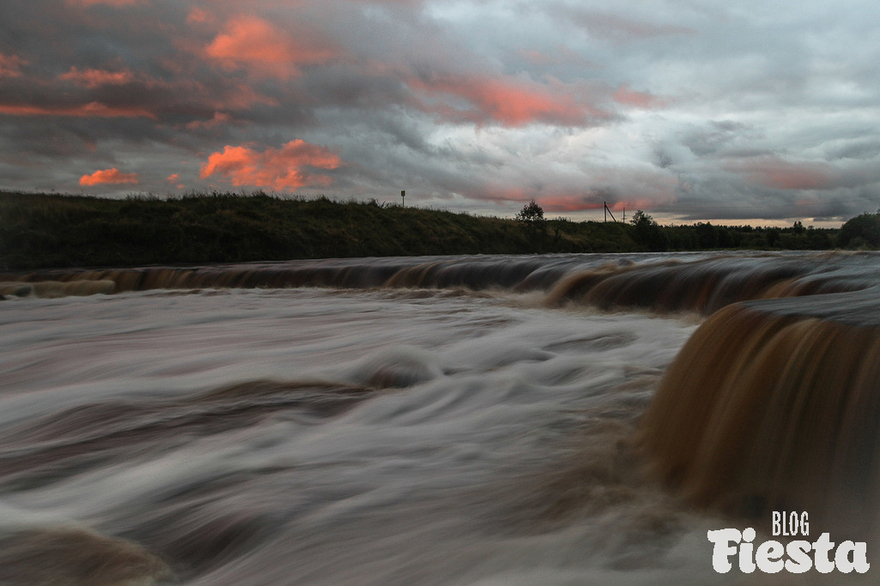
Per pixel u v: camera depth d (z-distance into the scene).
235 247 35.84
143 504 3.16
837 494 2.40
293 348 8.06
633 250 64.31
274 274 20.22
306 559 2.56
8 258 28.55
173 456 3.83
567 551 2.48
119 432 4.33
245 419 4.56
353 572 2.44
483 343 7.43
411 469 3.51
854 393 2.44
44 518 2.98
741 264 10.36
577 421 4.22
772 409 2.81
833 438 2.47
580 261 16.48
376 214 49.28
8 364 7.41
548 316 10.30
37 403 5.16
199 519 2.96
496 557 2.47
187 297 16.47
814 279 7.75
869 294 4.19
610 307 11.23
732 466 2.91
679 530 2.64
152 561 2.55
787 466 2.65
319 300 14.80
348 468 3.54
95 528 2.92
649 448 3.61
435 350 7.32
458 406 4.80
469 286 17.02
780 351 2.92
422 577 2.37
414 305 12.99
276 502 3.08
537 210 56.19
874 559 2.21
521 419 4.34
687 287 10.30
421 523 2.82
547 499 3.00
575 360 6.18
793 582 2.14
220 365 6.90
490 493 3.11
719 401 3.18
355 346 8.03
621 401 4.64
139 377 6.34
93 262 30.36
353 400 5.07
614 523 2.72
